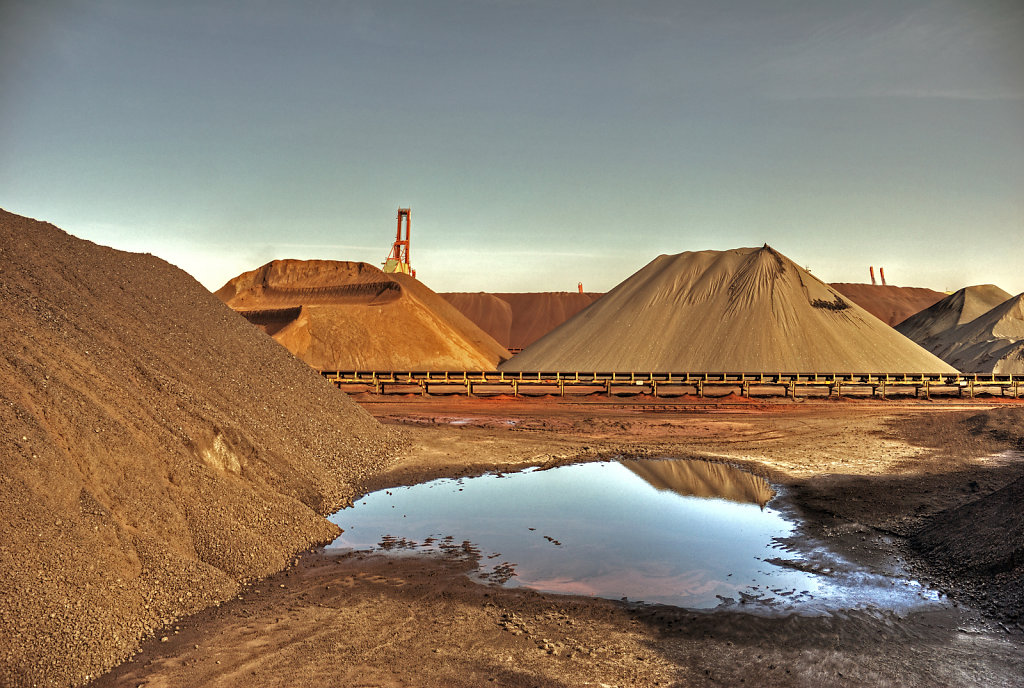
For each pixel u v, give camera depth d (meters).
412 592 8.93
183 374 13.86
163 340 14.94
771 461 18.52
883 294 162.25
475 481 15.93
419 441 20.16
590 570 9.89
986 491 14.05
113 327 13.59
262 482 11.99
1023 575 8.60
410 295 87.00
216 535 9.47
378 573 9.67
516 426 24.81
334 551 10.67
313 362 70.12
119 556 7.95
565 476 16.62
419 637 7.49
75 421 9.09
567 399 35.09
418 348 76.62
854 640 7.54
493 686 6.36
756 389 41.97
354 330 75.06
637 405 32.84
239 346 17.61
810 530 11.94
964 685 6.51
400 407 31.00
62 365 10.29
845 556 10.49
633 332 57.56
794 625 7.94
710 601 8.71
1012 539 9.32
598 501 14.08
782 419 27.83
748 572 9.83
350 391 37.22
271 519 10.76
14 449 7.88
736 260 62.84
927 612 8.34
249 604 8.40
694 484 15.80
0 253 13.30
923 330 100.31
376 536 11.51
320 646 7.21
